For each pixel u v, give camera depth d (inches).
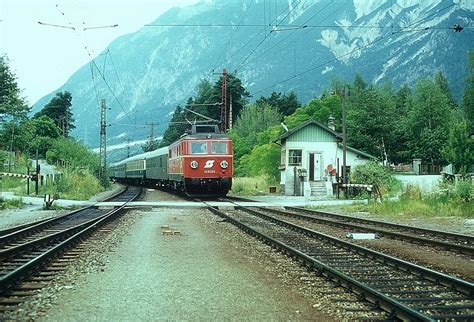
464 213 876.0
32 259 419.2
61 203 1143.6
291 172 1670.8
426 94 3351.4
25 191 1412.4
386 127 2741.1
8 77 2458.2
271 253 478.3
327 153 1738.4
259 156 2007.9
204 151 1370.6
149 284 343.3
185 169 1366.9
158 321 258.8
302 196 1574.8
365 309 281.3
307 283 347.6
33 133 2694.4
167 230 649.0
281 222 754.8
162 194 1712.6
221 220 808.3
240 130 3041.3
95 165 2391.7
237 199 1375.5
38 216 897.5
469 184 997.8
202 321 259.3
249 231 631.8
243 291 323.6
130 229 680.4
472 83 3304.6
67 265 411.5
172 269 396.5
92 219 800.3
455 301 299.4
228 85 3649.1
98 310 278.7
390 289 334.6
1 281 308.2
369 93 2859.3
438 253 502.3
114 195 1582.2
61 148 2630.4
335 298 305.4
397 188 1440.7
